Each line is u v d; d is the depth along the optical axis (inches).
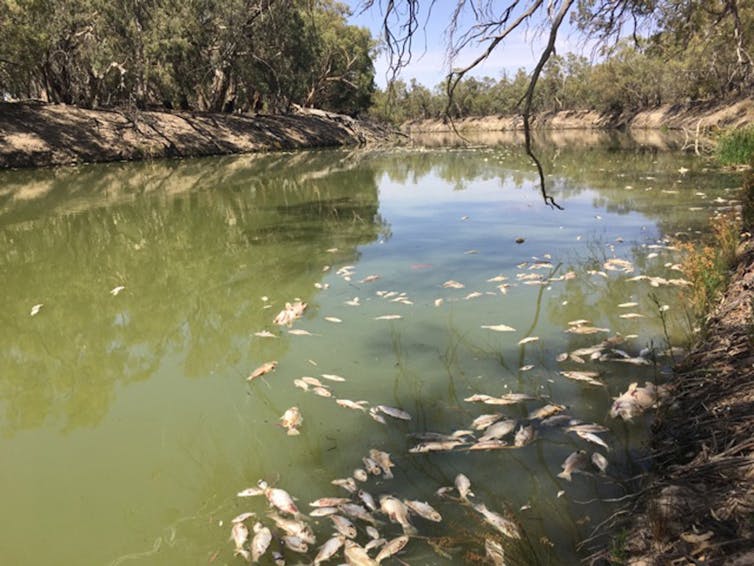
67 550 105.0
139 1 998.4
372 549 98.2
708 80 1170.0
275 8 296.7
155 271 294.8
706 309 185.8
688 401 135.7
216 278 274.8
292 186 629.6
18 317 235.0
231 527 107.7
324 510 107.8
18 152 845.8
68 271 301.4
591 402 144.9
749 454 103.0
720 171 598.2
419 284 246.7
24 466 132.3
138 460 132.6
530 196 488.4
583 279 243.1
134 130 1038.4
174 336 209.2
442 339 188.1
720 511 91.2
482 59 142.2
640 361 162.1
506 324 198.5
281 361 177.3
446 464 122.9
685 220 354.0
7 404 164.4
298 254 312.2
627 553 91.0
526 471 119.1
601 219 371.9
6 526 112.0
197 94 1328.7
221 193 579.2
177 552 102.4
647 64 2103.8
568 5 124.6
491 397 147.5
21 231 405.7
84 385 174.1
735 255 233.1
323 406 150.1
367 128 1727.4
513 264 272.2
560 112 2886.3
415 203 476.4
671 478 105.6
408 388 157.2
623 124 2311.8
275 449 132.3
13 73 915.4
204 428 143.9
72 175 756.0
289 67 1259.8
